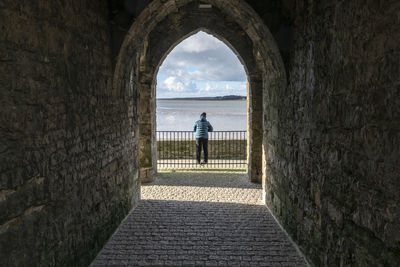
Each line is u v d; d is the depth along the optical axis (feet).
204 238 14.49
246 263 12.12
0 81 6.88
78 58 10.98
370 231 7.64
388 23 6.88
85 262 11.51
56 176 9.34
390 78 6.81
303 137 12.50
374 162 7.45
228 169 31.24
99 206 13.08
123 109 16.87
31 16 8.07
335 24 9.52
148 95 25.48
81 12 11.27
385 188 7.02
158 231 15.37
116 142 15.58
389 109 6.86
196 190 23.57
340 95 9.23
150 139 25.90
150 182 26.03
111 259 12.41
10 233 7.16
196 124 32.96
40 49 8.48
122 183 16.70
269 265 11.94
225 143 37.27
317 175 11.02
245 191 23.29
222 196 21.91
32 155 8.07
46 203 8.75
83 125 11.41
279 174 16.35
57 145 9.41
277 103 16.67
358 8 8.16
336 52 9.46
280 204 16.15
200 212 18.37
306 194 12.18
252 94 25.13
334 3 9.58
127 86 17.60
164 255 12.78
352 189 8.53
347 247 8.79
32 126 8.08
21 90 7.63
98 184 12.97
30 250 7.95
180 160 36.24
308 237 11.97
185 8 24.59
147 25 16.20
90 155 12.08
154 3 14.58
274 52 15.24
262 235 14.84
